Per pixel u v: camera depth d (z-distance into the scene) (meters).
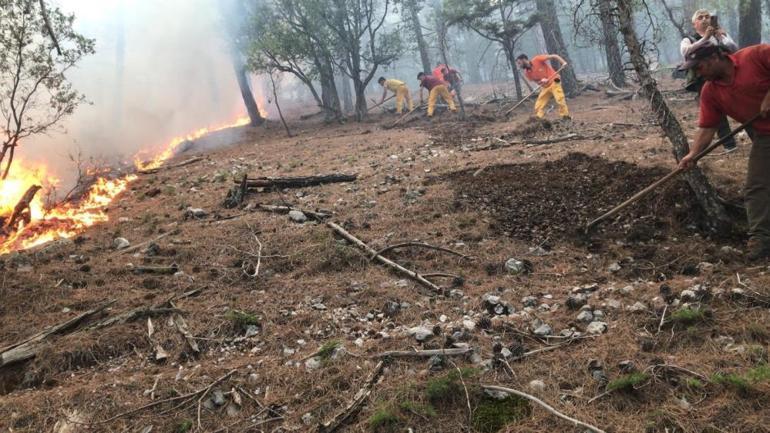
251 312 3.97
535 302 3.83
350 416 2.68
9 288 4.41
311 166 9.85
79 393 3.03
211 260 5.09
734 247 4.27
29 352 3.50
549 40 16.48
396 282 4.40
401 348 3.24
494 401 2.65
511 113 14.48
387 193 6.88
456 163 8.16
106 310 4.05
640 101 12.67
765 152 3.82
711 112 3.97
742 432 2.22
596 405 2.53
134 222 6.71
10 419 2.83
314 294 4.23
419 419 2.57
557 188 6.10
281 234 5.56
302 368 3.16
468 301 3.95
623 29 4.83
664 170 5.66
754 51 3.68
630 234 4.80
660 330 3.09
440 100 18.20
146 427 2.72
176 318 3.86
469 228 5.45
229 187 8.31
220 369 3.21
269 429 2.67
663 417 2.36
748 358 2.67
